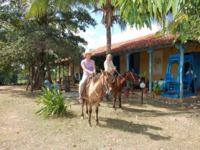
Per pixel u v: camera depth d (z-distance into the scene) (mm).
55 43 11055
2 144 3703
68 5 9508
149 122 5262
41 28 11125
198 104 7387
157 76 12312
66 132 4438
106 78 4320
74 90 14047
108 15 8688
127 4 3176
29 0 9047
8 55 10906
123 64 16000
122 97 9773
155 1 2471
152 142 3887
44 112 5910
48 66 14555
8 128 4680
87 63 5242
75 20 13656
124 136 4215
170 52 11227
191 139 4051
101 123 5184
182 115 5934
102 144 3775
